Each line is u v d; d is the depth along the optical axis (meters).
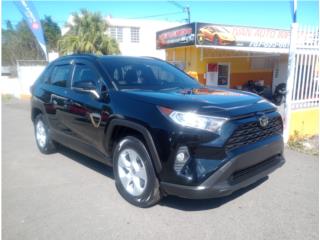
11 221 3.24
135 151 3.39
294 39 6.04
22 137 7.23
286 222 3.15
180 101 3.13
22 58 38.59
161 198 3.44
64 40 17.45
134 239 2.88
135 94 3.48
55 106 4.91
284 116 6.28
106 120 3.66
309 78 6.85
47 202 3.68
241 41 13.92
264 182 4.20
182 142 2.90
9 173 4.71
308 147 6.08
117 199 3.72
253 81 16.45
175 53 15.84
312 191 3.91
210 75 15.07
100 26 17.48
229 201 3.62
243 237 2.89
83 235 2.96
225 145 2.88
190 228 3.05
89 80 4.18
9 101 15.55
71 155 5.62
